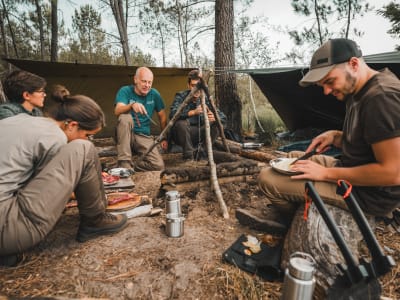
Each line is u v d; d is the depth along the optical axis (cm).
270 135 573
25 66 495
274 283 149
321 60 135
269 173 184
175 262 162
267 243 183
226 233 200
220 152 344
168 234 190
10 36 1145
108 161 406
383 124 119
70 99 170
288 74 470
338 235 105
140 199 234
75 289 141
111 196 233
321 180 152
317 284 132
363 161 143
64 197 150
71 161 151
